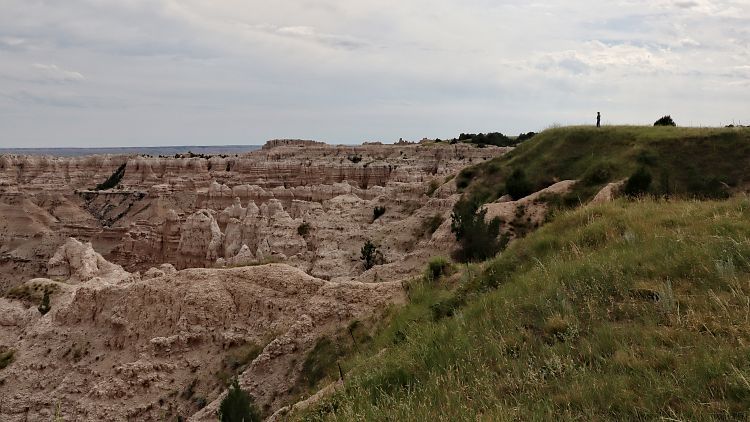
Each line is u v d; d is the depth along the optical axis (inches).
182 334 1278.3
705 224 567.2
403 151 5551.2
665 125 2358.5
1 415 1320.1
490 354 414.3
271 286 1316.4
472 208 1945.1
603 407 308.2
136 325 1369.3
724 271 423.5
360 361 660.1
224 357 1229.7
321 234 2726.4
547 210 1870.1
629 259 504.1
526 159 2544.3
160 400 1185.4
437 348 464.8
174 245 3425.2
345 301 1173.7
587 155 2293.3
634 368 335.3
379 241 2500.0
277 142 7278.5
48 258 3900.1
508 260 649.6
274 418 641.0
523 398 338.3
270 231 2849.4
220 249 3036.4
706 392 296.2
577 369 354.6
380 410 386.3
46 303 1873.8
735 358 313.7
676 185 1811.0
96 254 2623.0
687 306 398.6
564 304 443.8
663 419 279.0
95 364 1355.8
